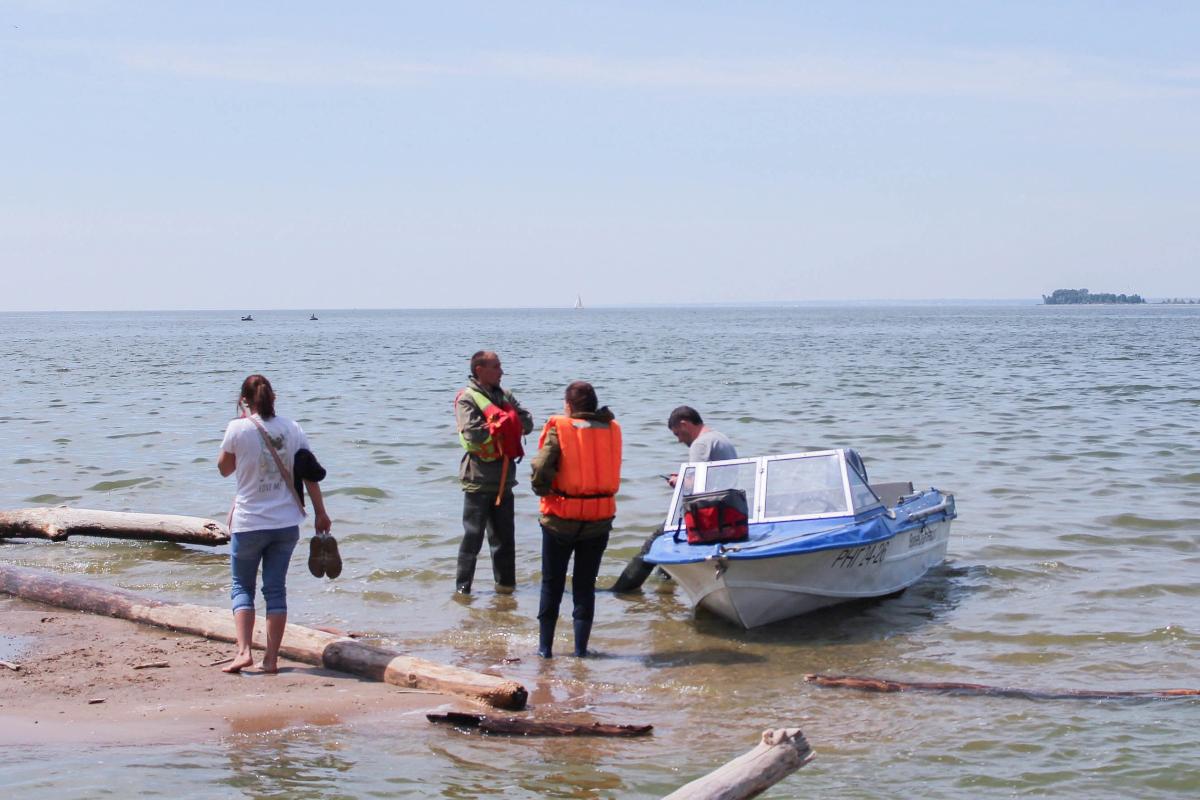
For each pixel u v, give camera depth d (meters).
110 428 24.53
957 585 11.05
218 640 8.88
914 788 6.23
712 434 11.05
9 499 15.62
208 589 10.91
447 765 6.40
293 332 127.75
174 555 12.39
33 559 12.15
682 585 9.93
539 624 9.24
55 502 15.41
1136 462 19.00
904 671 8.47
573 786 6.16
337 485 16.73
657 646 9.22
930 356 57.84
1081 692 7.79
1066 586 10.92
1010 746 6.83
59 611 9.85
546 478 8.65
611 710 7.54
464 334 116.44
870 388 35.81
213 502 15.37
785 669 8.52
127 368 50.75
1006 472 18.03
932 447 21.11
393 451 20.84
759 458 10.66
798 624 9.85
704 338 94.00
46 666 8.09
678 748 6.80
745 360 55.53
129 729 6.80
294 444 8.02
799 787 6.25
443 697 7.62
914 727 7.18
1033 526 13.70
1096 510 14.69
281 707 7.30
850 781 6.32
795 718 7.38
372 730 6.93
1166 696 7.69
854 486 10.38
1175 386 35.94
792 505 10.29
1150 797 6.10
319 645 8.36
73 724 6.88
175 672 8.01
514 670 8.51
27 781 5.89
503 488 10.62
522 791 6.06
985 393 33.59
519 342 89.19
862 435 23.09
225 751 6.47
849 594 10.10
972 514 14.50
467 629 9.62
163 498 15.69
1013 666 8.54
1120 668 8.43
